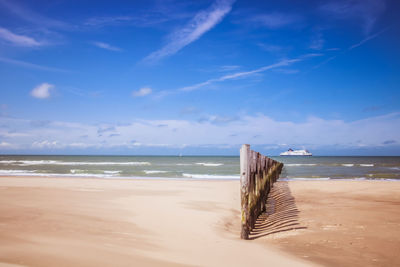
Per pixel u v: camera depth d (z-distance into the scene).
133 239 4.02
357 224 5.48
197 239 4.30
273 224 5.79
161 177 21.23
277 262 3.22
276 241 4.34
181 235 4.53
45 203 7.43
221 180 17.12
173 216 6.20
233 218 6.40
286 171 29.02
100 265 2.52
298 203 8.55
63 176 21.03
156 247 3.61
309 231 4.95
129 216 6.02
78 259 2.65
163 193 10.37
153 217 6.00
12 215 5.61
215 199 9.12
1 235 3.62
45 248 2.99
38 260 2.51
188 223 5.55
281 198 9.88
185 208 7.30
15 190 10.44
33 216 5.57
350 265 3.22
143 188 11.95
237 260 3.22
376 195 10.09
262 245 4.06
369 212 6.79
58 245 3.21
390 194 10.31
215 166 42.69
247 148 4.80
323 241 4.29
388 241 4.28
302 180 18.16
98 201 8.05
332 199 9.23
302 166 41.50
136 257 2.95
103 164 48.19
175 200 8.63
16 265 2.29
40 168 33.56
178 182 15.09
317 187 12.96
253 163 5.77
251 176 5.26
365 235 4.64
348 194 10.45
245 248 3.82
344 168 35.28
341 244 4.12
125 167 37.84
